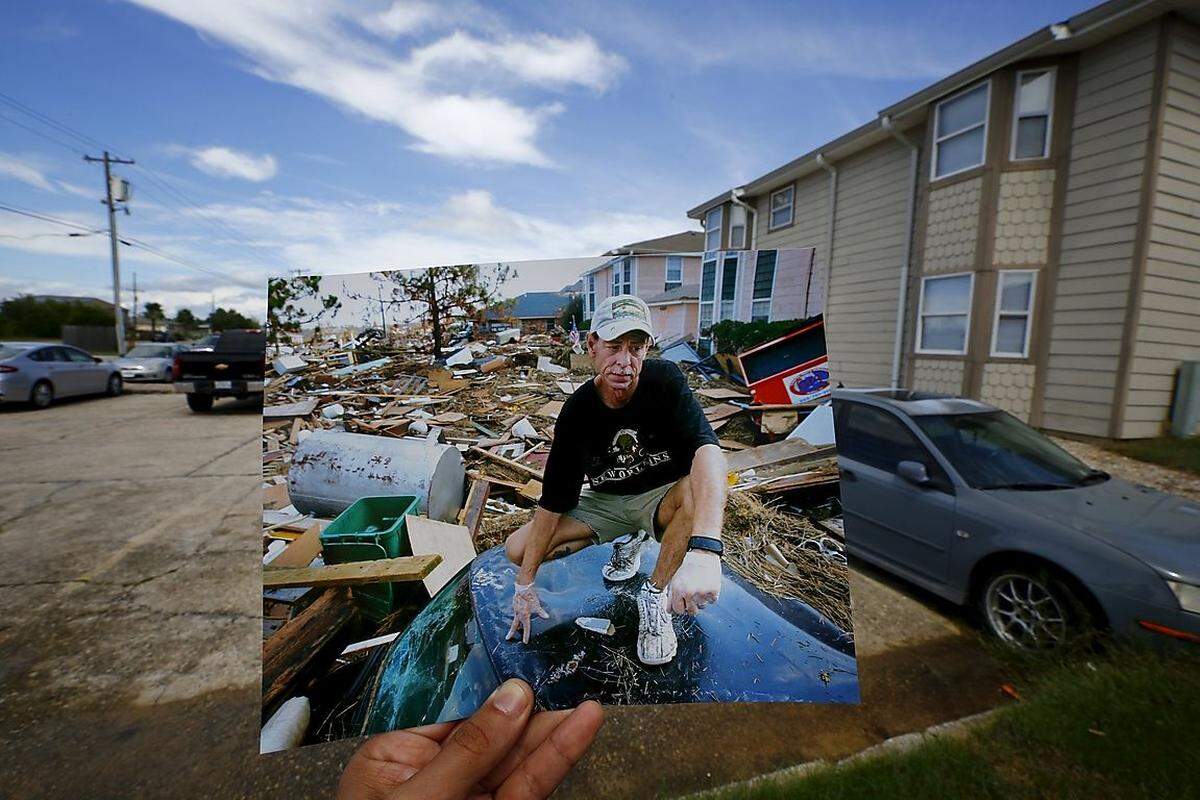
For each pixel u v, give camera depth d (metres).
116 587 3.53
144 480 5.95
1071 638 2.68
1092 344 6.84
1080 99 6.96
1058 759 2.08
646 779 2.12
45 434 8.53
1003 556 3.00
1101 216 6.76
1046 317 7.22
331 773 2.14
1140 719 2.17
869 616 3.23
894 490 3.51
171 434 8.53
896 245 9.30
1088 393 6.87
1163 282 6.55
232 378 10.43
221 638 2.98
